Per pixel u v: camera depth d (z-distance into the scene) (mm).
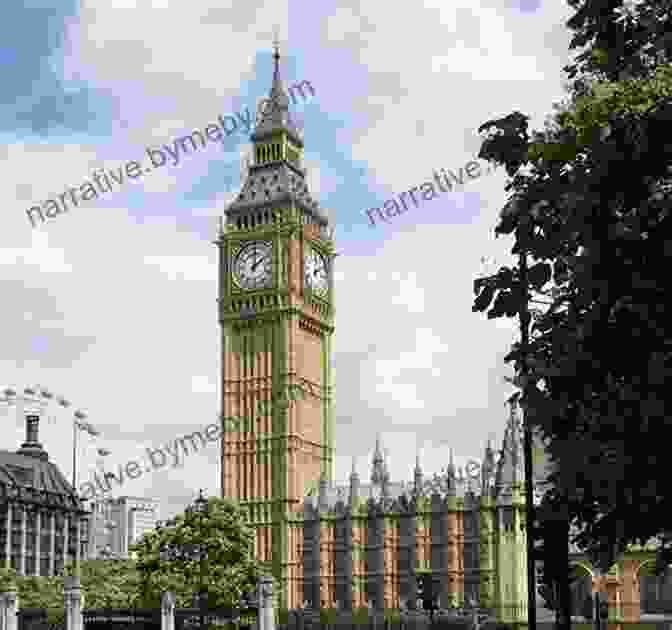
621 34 25938
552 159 23766
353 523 168875
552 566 29625
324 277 188625
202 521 112938
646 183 23297
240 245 183250
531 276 26109
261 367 178625
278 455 174375
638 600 128000
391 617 154375
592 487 24047
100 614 100438
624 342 23688
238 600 110125
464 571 159750
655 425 22609
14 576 148875
